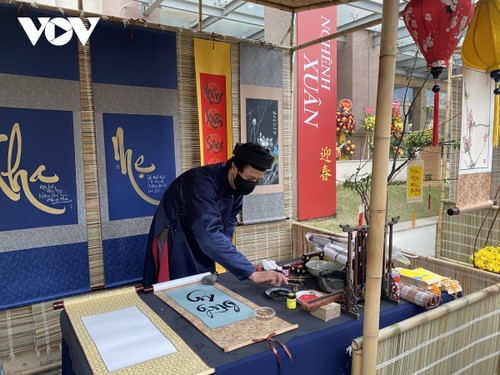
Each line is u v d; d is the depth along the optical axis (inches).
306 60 138.5
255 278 56.4
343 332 47.3
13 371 71.7
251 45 97.2
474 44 56.0
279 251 107.5
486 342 60.3
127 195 83.6
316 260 69.2
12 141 71.1
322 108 144.3
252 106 98.7
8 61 69.6
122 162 82.4
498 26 53.3
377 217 39.9
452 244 142.1
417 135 129.7
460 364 56.8
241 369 39.2
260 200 102.7
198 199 62.1
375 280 40.9
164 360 39.8
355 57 212.5
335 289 57.1
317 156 144.6
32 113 72.4
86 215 79.4
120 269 84.0
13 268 72.8
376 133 38.7
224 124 94.7
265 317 48.6
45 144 74.1
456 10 44.1
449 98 130.3
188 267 71.0
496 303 60.2
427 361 51.5
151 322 48.8
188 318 49.3
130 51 81.3
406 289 57.3
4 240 71.7
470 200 87.2
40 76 72.6
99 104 79.0
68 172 76.7
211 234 59.3
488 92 86.4
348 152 190.1
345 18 197.0
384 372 46.3
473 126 83.8
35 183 73.7
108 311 52.4
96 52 77.8
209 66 91.0
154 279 74.0
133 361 39.6
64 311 53.1
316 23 140.1
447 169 146.2
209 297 56.7
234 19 201.8
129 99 82.0
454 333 54.4
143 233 86.0
